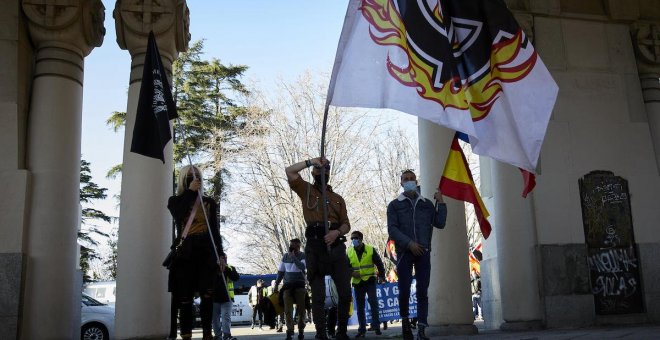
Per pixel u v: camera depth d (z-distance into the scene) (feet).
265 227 105.81
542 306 37.50
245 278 117.39
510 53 22.24
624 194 39.78
